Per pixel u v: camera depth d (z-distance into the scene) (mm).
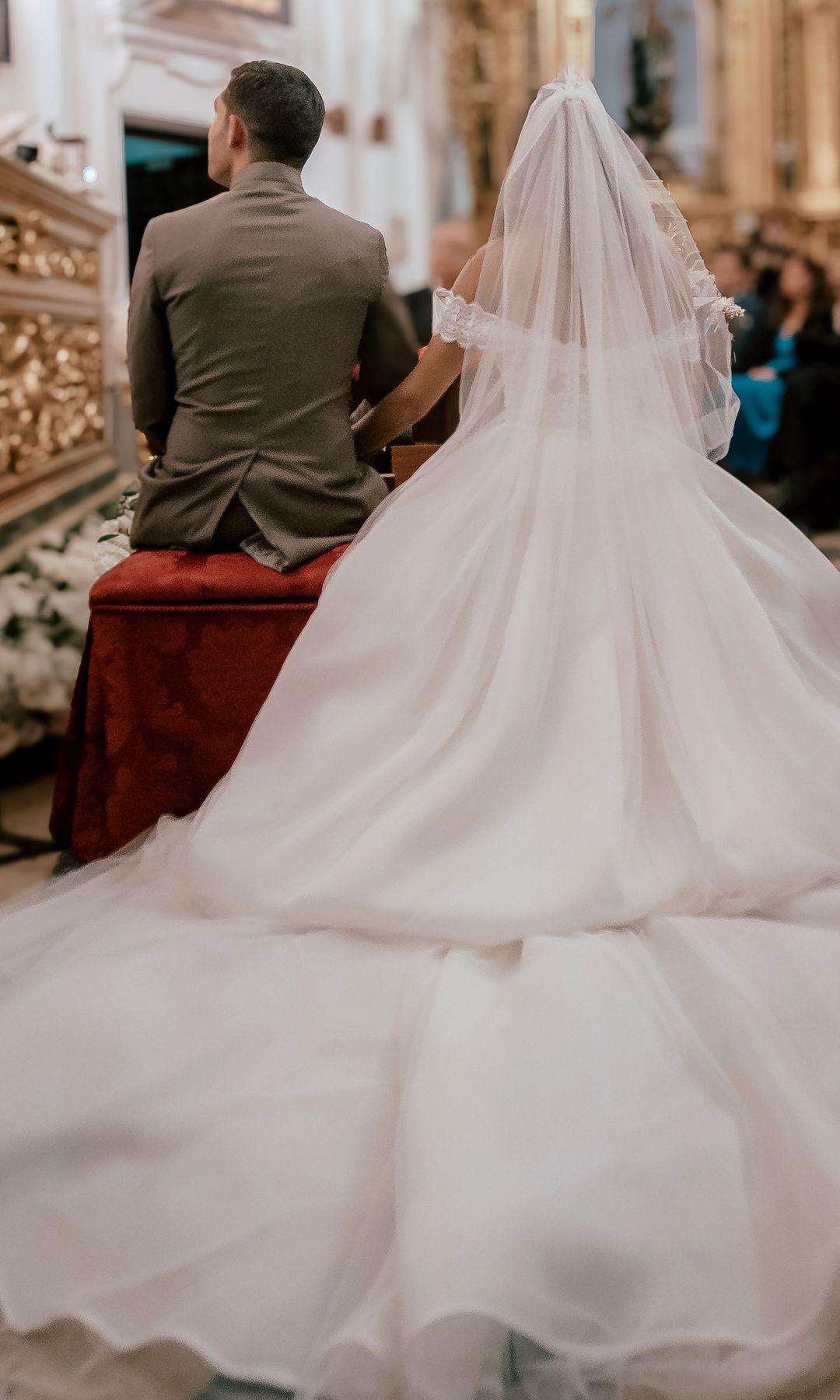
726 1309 1325
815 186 10938
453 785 1873
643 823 1912
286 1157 1476
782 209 10844
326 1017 1672
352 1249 1389
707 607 2025
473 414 2191
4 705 3682
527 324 2117
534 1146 1398
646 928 1796
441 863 1837
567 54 9531
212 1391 1310
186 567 2438
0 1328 1405
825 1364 1306
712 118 10641
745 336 7734
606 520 2033
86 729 2482
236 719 2428
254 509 2461
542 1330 1256
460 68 8812
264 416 2455
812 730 1971
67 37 5848
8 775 3871
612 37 10289
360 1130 1506
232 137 2486
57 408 4512
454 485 2160
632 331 2088
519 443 2107
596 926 1771
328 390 2488
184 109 6539
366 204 8422
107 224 4996
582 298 2072
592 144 2064
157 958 1782
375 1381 1270
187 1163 1489
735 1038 1544
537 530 2041
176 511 2520
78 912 2062
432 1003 1630
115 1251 1424
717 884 1846
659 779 1960
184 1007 1689
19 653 3676
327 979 1736
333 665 2072
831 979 1646
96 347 4996
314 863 1908
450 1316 1233
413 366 2615
